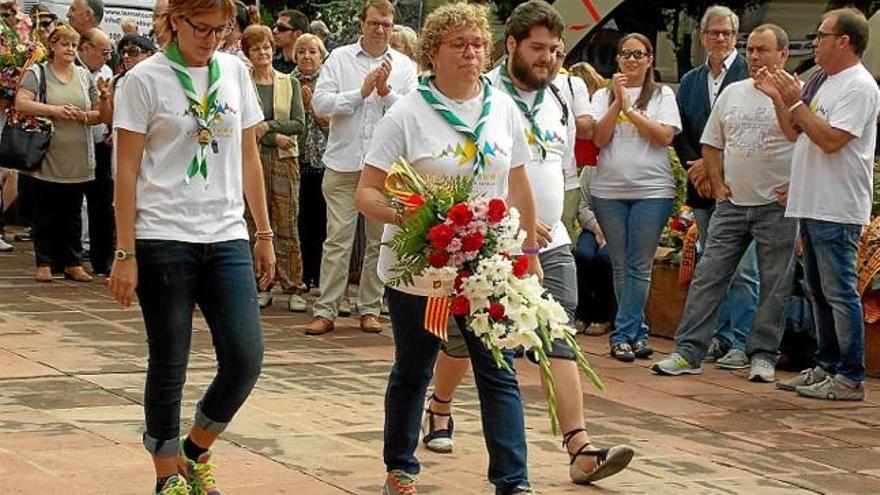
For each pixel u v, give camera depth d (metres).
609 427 12.94
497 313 8.91
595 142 16.38
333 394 13.49
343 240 17.16
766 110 15.34
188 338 9.01
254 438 11.55
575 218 18.30
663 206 16.42
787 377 15.98
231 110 8.99
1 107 20.08
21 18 20.83
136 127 8.77
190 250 8.86
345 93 16.97
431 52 9.44
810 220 14.61
